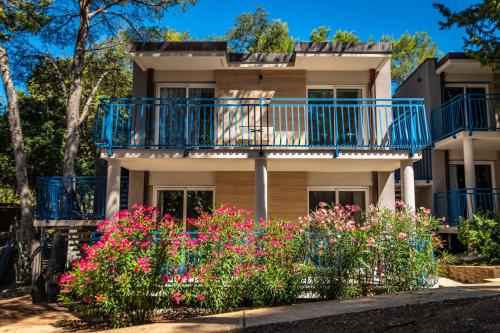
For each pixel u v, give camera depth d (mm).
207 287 6863
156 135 11047
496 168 13898
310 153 9156
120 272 6527
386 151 9156
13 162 20219
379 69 11211
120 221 6973
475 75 14148
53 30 14359
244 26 24938
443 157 13867
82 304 6902
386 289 7434
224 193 11086
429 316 4762
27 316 8773
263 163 9203
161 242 6844
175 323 5656
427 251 7672
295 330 4812
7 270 15734
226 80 11266
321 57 10359
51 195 11438
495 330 3891
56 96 20578
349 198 11266
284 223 7648
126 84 19875
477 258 10125
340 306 5973
